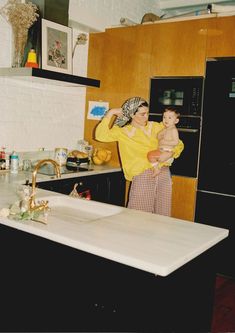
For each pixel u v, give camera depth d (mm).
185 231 1727
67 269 1602
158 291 1348
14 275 1846
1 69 3035
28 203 1820
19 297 1825
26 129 3490
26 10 2949
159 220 1897
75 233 1606
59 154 3570
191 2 4746
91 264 1516
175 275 1429
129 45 3732
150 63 3607
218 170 3287
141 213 2031
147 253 1402
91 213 2211
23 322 1815
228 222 3273
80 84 3352
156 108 3600
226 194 3264
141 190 3311
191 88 3371
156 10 5070
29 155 3504
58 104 3799
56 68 3350
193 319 1625
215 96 3258
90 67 4047
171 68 3486
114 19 4336
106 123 3457
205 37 3283
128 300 1414
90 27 3781
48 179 2949
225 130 3229
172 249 1466
